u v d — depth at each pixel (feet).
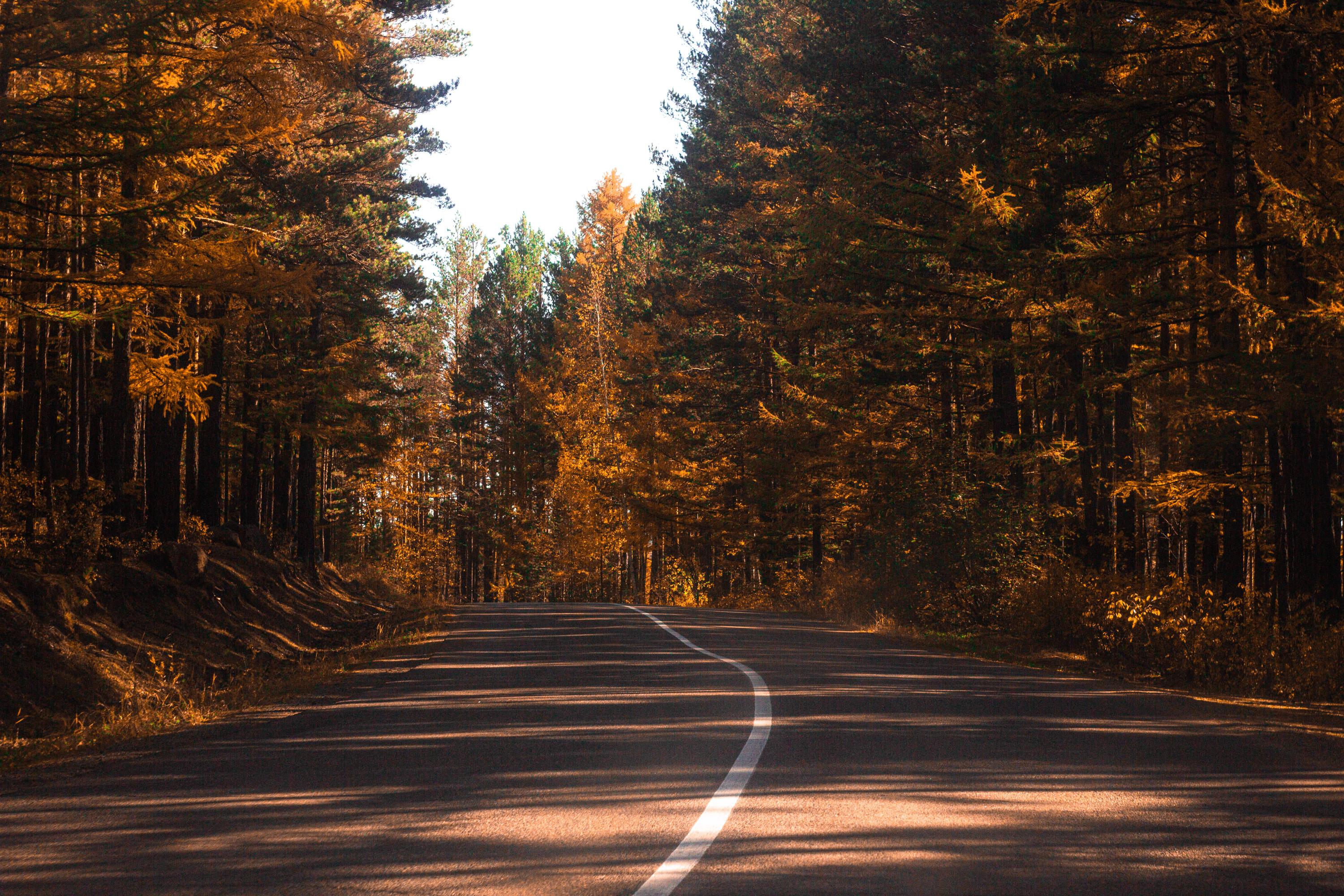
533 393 238.07
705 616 96.89
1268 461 75.00
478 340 264.31
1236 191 67.46
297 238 92.99
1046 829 19.86
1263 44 57.98
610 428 212.43
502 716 34.45
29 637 49.88
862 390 116.06
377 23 86.07
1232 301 58.23
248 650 69.51
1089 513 86.53
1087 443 85.25
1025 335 86.69
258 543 105.29
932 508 84.79
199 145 48.96
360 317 117.39
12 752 30.99
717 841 18.79
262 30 52.54
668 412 181.06
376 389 141.08
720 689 41.32
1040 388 102.01
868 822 20.25
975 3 79.41
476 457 250.57
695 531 179.83
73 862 17.76
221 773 25.73
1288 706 42.86
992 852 18.25
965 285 84.02
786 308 95.20
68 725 42.75
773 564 158.40
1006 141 74.08
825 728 31.35
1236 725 33.24
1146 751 28.07
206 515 103.91
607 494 192.44
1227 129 64.69
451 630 78.84
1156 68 64.95
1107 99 63.46
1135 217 67.36
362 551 233.76
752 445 144.56
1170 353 75.72
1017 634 72.95
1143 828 19.99
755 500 142.61
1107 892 16.14
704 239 155.74
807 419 120.98
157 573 70.79
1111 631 63.46
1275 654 51.70
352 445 127.54
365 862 17.56
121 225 48.39
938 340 96.78
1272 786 23.86
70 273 52.47
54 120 44.21
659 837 19.06
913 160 84.84
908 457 96.12
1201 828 19.99
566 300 269.85
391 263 117.50
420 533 231.91
